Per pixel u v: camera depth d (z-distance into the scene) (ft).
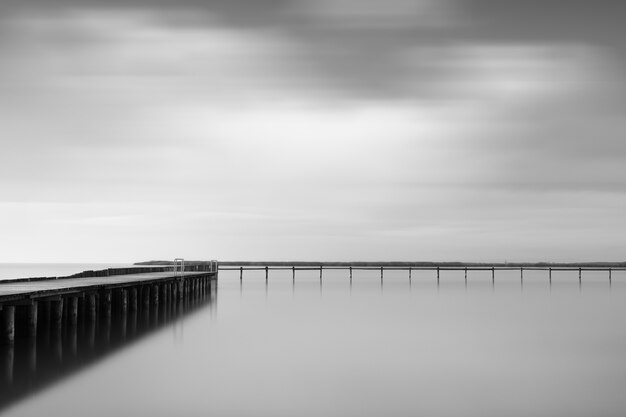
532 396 56.85
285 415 49.42
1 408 48.70
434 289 229.86
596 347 84.79
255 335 91.86
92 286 90.58
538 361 73.92
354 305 149.28
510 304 157.07
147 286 125.90
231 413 49.52
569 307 149.59
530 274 500.33
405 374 65.21
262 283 283.59
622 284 290.76
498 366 70.49
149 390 55.62
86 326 94.12
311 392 56.65
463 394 57.21
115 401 51.62
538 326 108.68
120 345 79.05
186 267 192.85
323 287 243.19
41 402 50.57
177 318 113.80
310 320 113.91
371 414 50.31
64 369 63.00
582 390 59.31
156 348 77.87
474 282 309.01
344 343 85.30
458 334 96.43
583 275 481.46
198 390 56.18
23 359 66.69
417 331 99.25
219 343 83.30
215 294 190.90
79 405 50.03
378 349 80.69
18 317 80.38
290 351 78.07
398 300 167.53
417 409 51.93
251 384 59.11
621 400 55.72
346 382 60.90
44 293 76.69
